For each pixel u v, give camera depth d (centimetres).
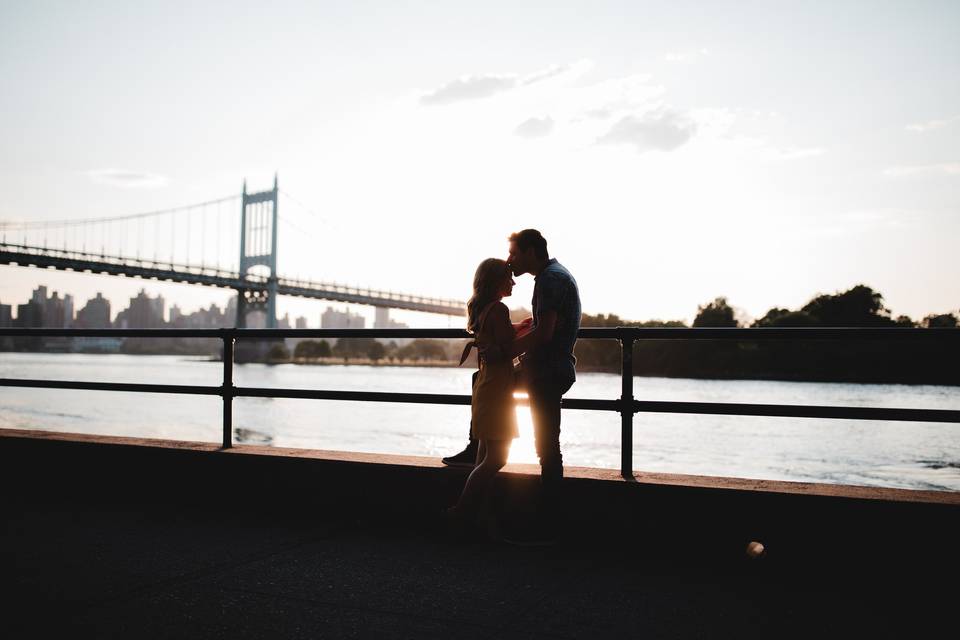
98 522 433
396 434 3173
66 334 551
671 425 3656
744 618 289
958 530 335
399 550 378
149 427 3425
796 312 7319
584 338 402
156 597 308
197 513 456
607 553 374
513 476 398
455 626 279
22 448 535
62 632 272
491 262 387
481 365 393
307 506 455
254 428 3431
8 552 371
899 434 3303
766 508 361
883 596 316
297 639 267
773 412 370
